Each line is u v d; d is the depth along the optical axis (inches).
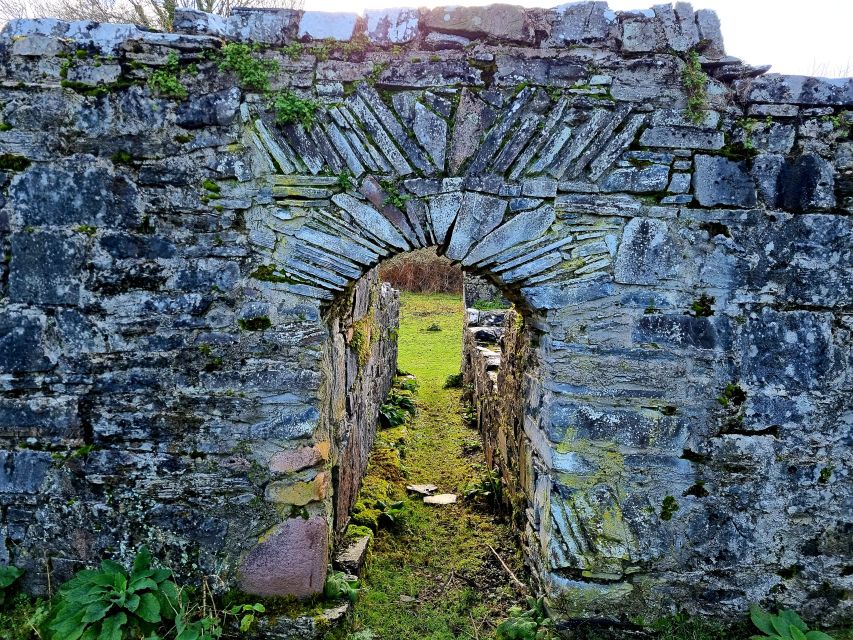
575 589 126.3
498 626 133.3
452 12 117.9
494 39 118.4
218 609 129.0
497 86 119.3
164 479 128.3
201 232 123.0
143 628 119.2
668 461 125.6
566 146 120.0
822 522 126.9
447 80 119.4
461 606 144.7
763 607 128.6
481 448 253.4
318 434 130.5
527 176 121.3
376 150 120.7
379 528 178.9
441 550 171.6
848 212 120.9
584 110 119.5
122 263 122.9
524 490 158.9
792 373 123.8
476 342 314.0
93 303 123.4
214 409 126.6
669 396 124.6
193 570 130.1
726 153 119.8
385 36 118.4
